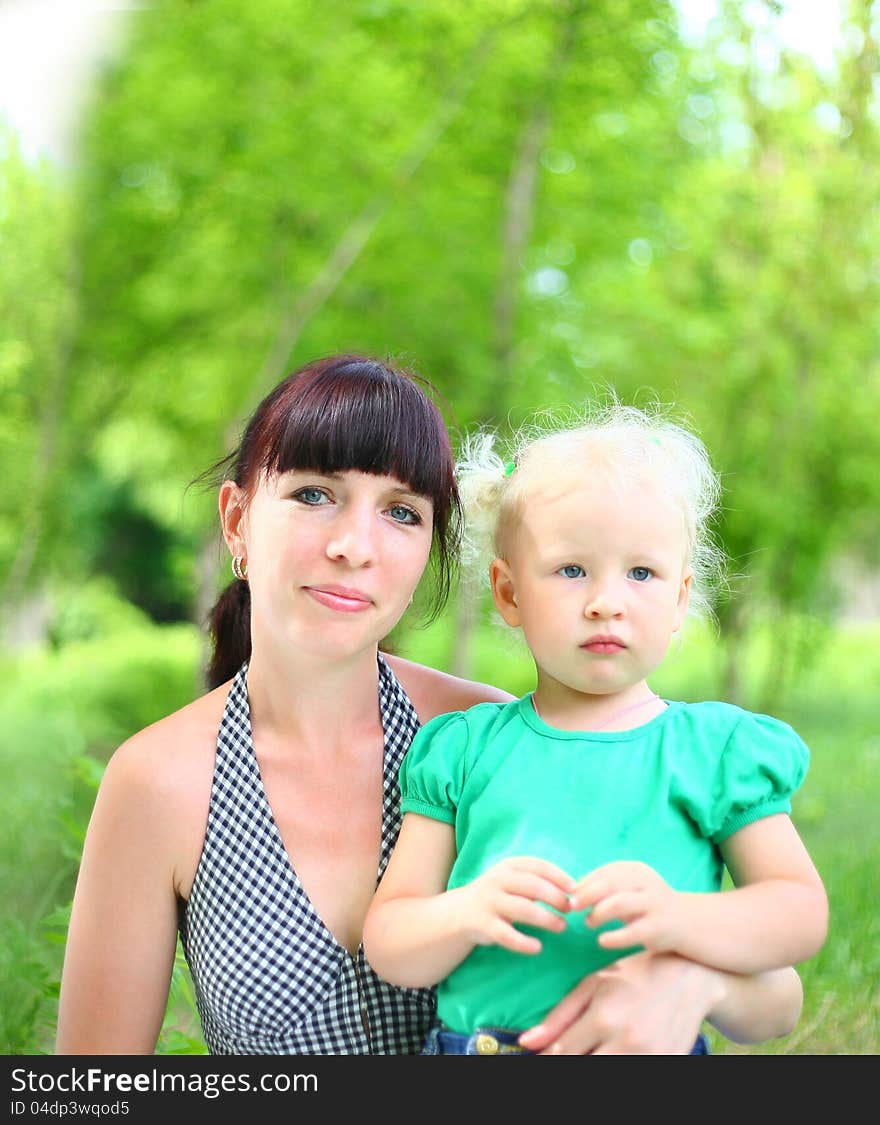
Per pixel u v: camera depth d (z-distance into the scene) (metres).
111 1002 1.71
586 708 1.74
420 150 7.83
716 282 8.71
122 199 8.39
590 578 1.70
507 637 2.05
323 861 1.74
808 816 5.26
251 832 1.72
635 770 1.65
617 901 1.43
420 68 7.84
